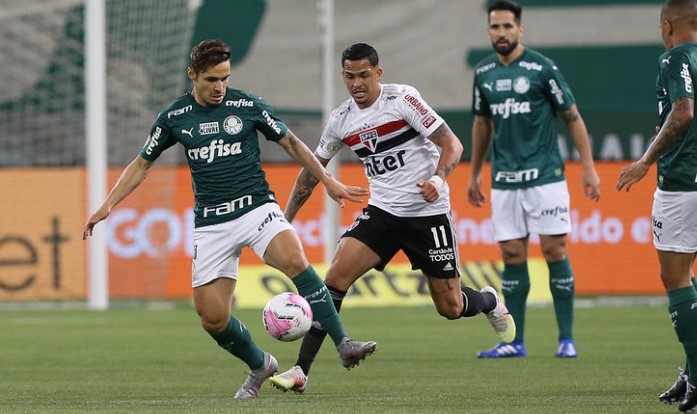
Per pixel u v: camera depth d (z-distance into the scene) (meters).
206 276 26.50
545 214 37.66
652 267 64.62
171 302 68.00
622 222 64.62
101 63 60.25
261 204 26.52
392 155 28.48
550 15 68.38
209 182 26.34
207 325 26.89
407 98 28.06
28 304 67.44
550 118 37.97
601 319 53.31
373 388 29.39
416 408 24.39
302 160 26.89
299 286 26.34
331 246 61.16
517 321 37.88
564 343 37.53
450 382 30.59
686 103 22.97
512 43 37.56
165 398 27.58
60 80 70.81
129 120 68.06
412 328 49.94
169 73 68.25
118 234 65.75
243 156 26.33
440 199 28.94
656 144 23.20
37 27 70.81
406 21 68.75
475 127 39.12
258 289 62.97
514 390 28.41
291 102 69.56
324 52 62.47
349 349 26.11
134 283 65.75
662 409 23.88
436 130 27.78
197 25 69.38
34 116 70.88
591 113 67.88
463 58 68.50
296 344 43.72
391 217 28.72
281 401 26.39
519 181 37.91
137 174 27.02
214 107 26.31
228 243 26.44
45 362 37.53
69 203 65.50
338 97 69.31
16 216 65.62
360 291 63.59
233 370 34.91
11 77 70.81
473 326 50.84
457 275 29.52
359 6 68.94
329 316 26.45
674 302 23.80
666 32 24.47
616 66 67.81
